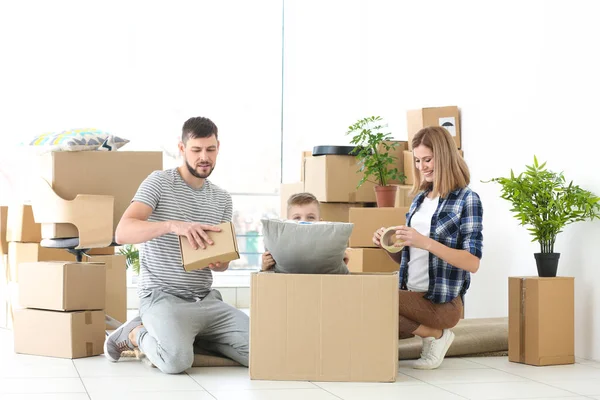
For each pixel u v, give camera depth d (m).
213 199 3.44
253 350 3.00
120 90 7.14
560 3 3.95
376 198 4.77
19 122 6.80
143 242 3.28
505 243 4.41
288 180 7.62
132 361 3.46
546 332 3.50
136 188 4.43
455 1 4.99
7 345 3.99
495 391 2.88
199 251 3.00
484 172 4.64
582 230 3.79
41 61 6.89
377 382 2.99
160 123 7.27
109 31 7.10
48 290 3.58
